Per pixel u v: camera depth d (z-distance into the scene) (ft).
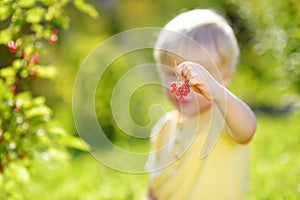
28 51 13.06
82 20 45.39
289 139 29.07
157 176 11.32
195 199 10.83
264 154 26.43
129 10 58.23
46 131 13.35
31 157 13.17
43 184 19.98
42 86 35.78
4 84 13.41
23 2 12.60
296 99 26.43
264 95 42.52
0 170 12.94
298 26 25.46
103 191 18.40
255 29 35.01
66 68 37.37
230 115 9.88
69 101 36.94
